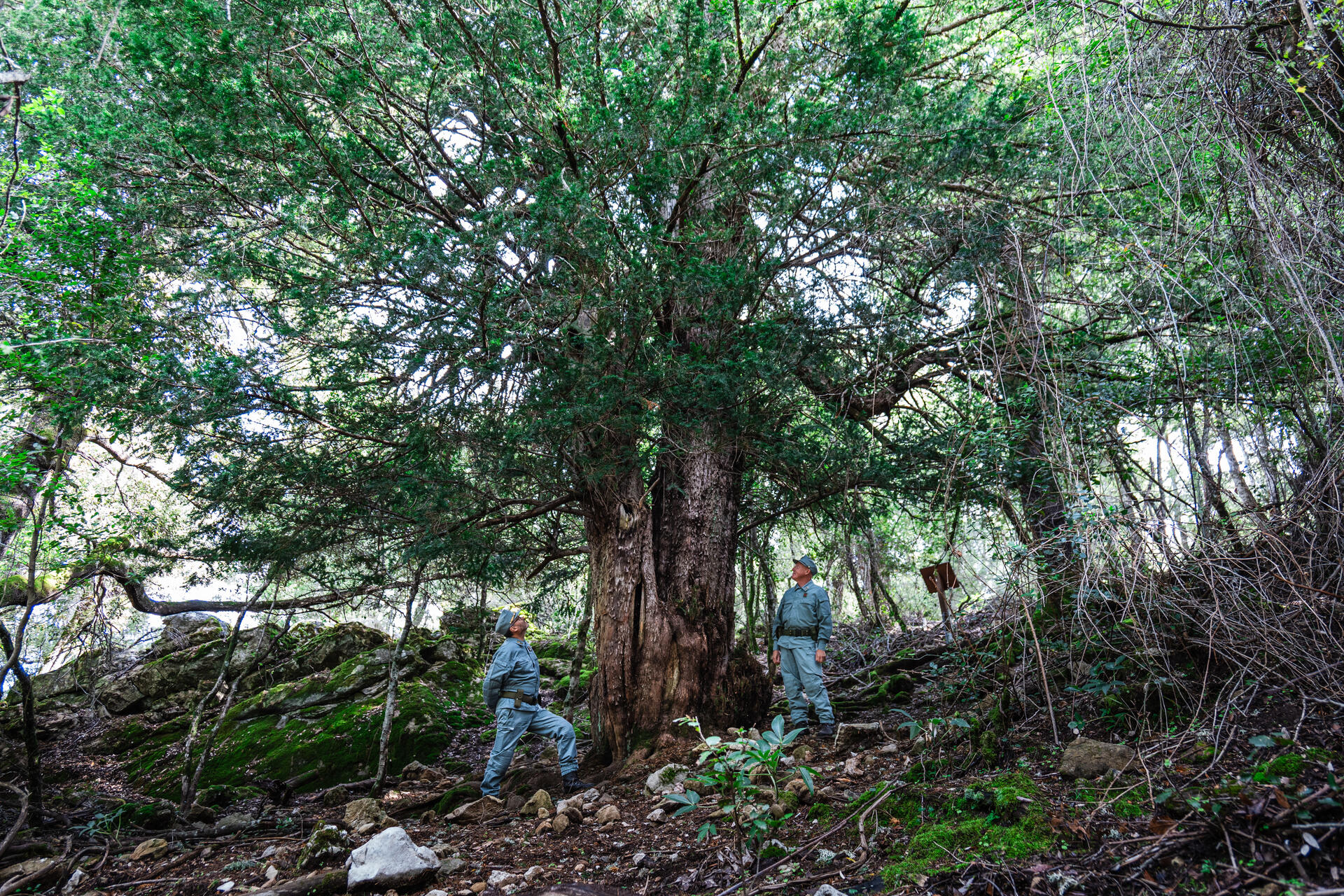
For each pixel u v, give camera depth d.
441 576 7.70
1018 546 4.43
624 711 6.51
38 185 5.50
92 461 8.52
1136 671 4.22
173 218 5.66
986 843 3.13
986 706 4.82
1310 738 3.26
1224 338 4.51
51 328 5.48
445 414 5.45
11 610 8.78
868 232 5.80
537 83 5.39
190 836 6.06
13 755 9.54
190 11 4.82
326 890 4.22
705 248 6.33
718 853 3.80
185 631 12.08
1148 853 2.79
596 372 5.27
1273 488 4.15
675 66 5.34
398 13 5.58
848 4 5.41
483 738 9.54
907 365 6.61
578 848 4.46
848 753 5.34
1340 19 3.64
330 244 5.88
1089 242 5.36
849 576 12.27
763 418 6.20
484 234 4.73
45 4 5.75
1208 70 4.09
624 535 6.92
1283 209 3.88
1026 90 5.84
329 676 10.69
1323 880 2.45
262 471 5.95
